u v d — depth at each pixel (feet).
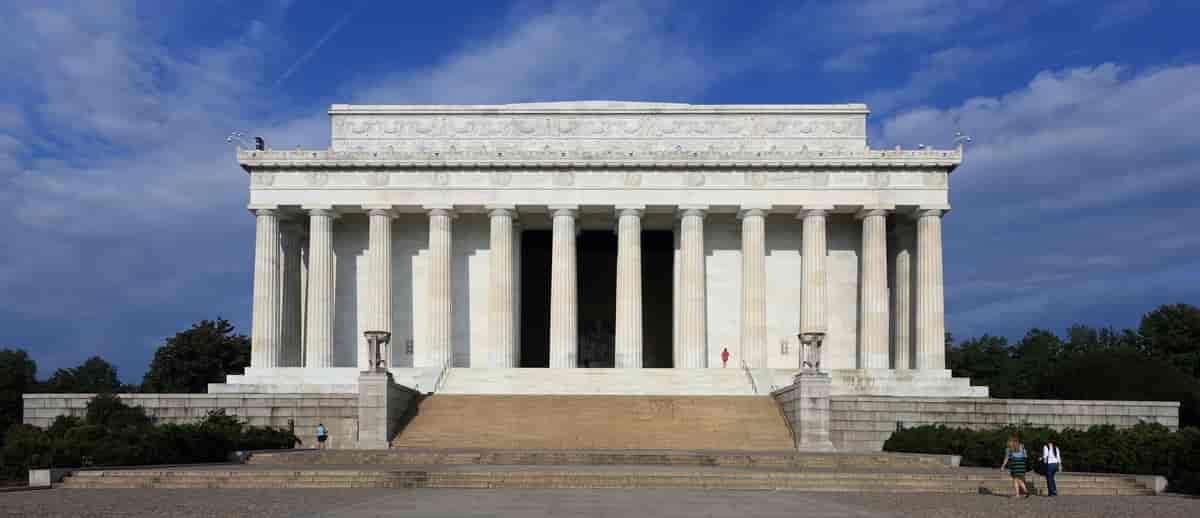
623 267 246.47
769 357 258.57
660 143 262.26
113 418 175.94
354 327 260.83
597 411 188.55
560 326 244.83
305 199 248.32
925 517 91.40
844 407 180.75
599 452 148.56
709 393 222.07
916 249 253.44
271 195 248.11
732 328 260.21
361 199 248.93
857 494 114.21
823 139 261.85
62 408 188.96
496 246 248.73
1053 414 180.14
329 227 250.16
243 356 327.47
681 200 247.91
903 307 258.37
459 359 258.98
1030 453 144.15
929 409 179.93
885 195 246.47
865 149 252.83
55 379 307.37
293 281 262.06
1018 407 179.83
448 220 250.37
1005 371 401.49
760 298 246.88
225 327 332.39
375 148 262.47
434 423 182.50
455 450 154.40
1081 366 268.00
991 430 161.79
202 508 95.20
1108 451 142.61
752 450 168.96
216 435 153.38
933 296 244.01
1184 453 125.49
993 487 121.80
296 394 184.85
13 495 110.73
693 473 122.31
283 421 184.24
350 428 183.21
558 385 224.53
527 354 308.19
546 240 300.20
